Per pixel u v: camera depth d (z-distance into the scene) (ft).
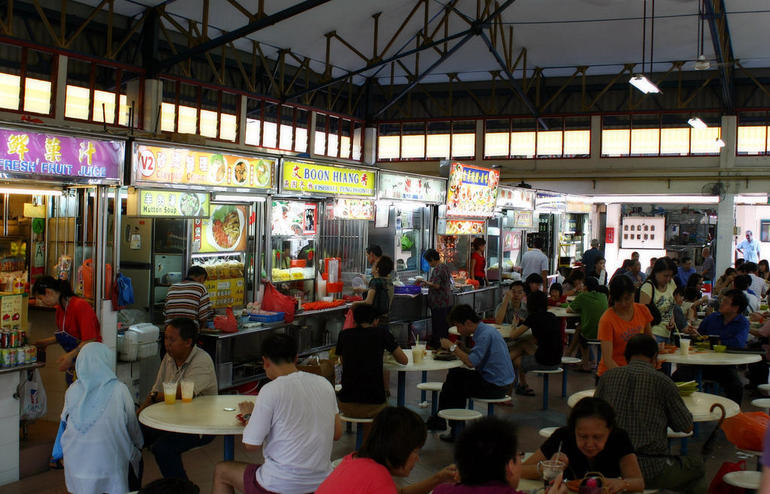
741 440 13.67
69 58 32.76
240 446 18.74
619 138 51.65
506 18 43.04
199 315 20.77
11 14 30.30
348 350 16.88
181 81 38.09
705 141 49.93
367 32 42.55
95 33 35.78
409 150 55.62
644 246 56.39
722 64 41.37
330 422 11.46
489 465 8.27
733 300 21.33
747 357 19.74
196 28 36.81
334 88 51.93
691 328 22.93
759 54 46.26
